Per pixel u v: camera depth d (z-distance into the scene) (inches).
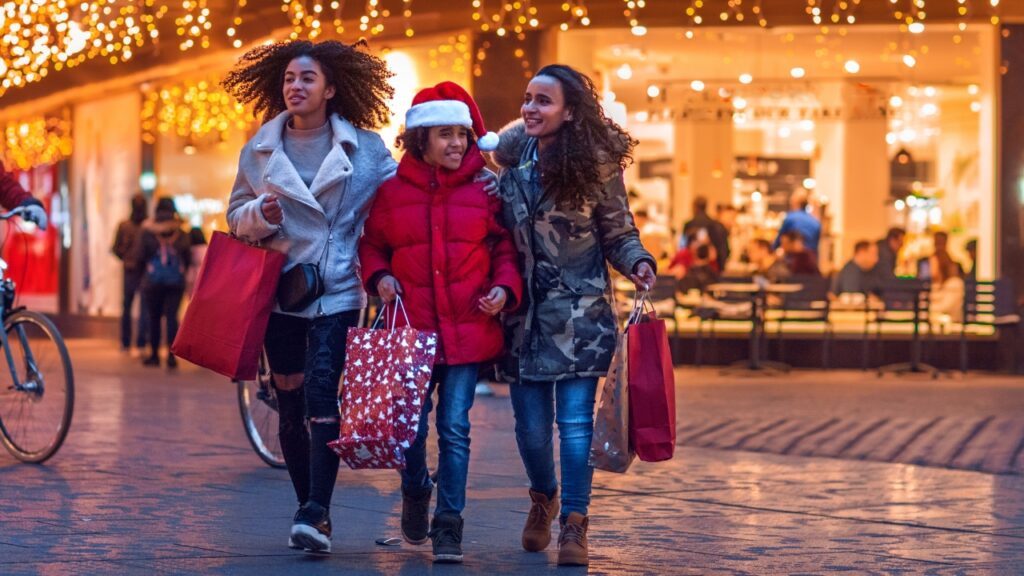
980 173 1011.9
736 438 564.7
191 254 967.6
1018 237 975.0
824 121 1186.0
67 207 1441.9
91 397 718.5
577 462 314.3
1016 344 975.6
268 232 311.9
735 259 1217.4
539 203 313.7
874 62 1114.1
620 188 317.4
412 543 326.3
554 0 956.6
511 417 635.5
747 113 1111.0
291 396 325.7
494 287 309.7
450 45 985.5
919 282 965.2
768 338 1000.2
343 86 320.8
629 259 315.6
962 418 647.8
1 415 475.2
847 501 406.0
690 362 1006.4
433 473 415.5
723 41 1027.9
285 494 401.4
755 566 308.3
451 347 309.1
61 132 1446.9
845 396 768.9
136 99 1305.4
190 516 361.1
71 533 333.1
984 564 312.7
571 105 313.0
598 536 346.3
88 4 981.8
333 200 316.2
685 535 348.2
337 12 962.7
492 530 354.3
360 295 319.0
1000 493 423.2
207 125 1227.2
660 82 1099.3
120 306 1332.4
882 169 1245.1
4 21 987.9
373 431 299.3
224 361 310.3
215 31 1097.4
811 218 1111.0
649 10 960.9
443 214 311.0
